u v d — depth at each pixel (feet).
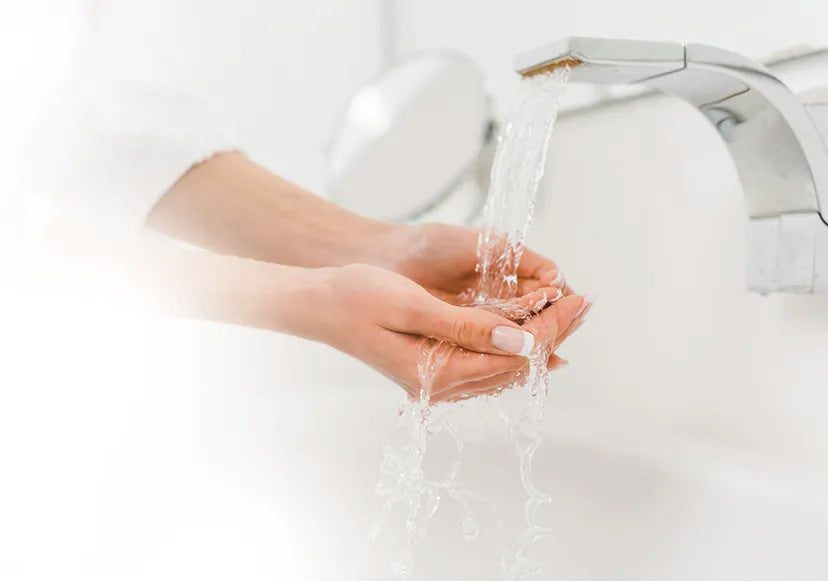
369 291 1.55
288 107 3.92
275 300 1.64
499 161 1.80
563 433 2.22
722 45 2.06
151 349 2.76
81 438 2.15
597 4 2.52
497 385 1.62
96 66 3.52
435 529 2.23
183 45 3.79
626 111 2.39
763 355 1.94
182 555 2.06
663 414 2.24
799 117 1.62
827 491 1.65
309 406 2.48
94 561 1.92
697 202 2.14
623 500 2.01
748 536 1.70
